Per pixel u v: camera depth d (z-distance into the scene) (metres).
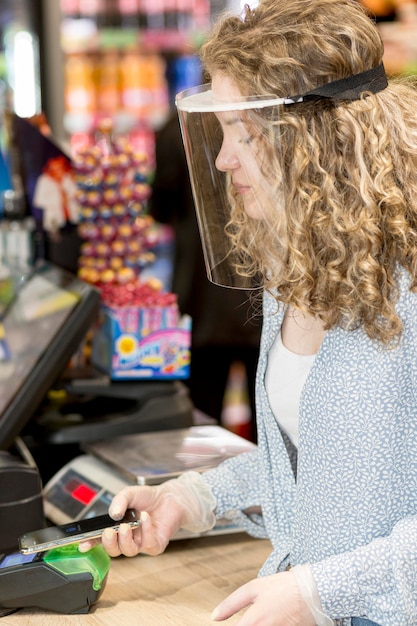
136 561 1.84
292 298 1.45
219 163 1.48
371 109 1.40
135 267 2.58
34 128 2.66
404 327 1.42
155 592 1.70
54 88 5.19
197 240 3.95
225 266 1.64
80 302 2.10
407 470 1.46
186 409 2.36
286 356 1.65
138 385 2.37
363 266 1.38
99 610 1.61
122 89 5.46
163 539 1.71
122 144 2.53
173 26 5.46
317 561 1.55
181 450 2.05
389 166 1.39
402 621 1.37
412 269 1.41
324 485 1.51
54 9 5.10
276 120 1.40
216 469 1.86
